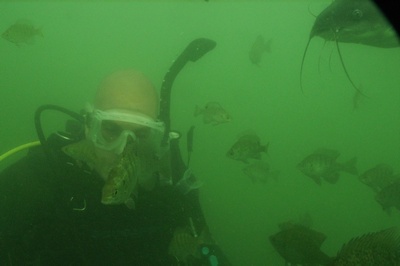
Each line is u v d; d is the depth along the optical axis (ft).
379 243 5.97
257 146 14.47
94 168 10.49
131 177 6.20
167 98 12.11
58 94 58.75
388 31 9.35
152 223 11.57
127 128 10.48
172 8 106.42
